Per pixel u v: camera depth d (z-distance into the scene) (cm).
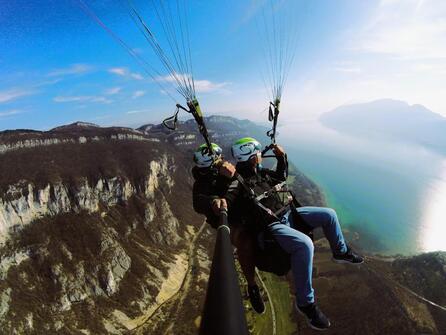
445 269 14412
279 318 9075
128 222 19788
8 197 15100
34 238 15262
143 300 15562
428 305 12612
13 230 14950
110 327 13875
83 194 17950
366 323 11219
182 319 14262
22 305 13250
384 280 13625
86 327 13612
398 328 11144
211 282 223
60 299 14062
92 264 15725
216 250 285
